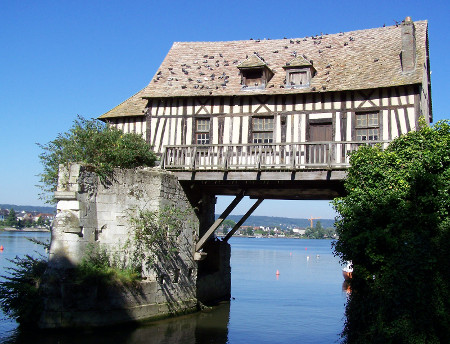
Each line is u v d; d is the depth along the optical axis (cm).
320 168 1220
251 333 1196
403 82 1330
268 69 1552
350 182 1042
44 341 962
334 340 1139
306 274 3069
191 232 1412
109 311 1068
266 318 1421
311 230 14950
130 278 1132
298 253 6122
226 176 1303
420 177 935
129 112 1688
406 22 1395
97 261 1117
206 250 1706
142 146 1382
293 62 1503
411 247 841
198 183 1393
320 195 1535
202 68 1716
